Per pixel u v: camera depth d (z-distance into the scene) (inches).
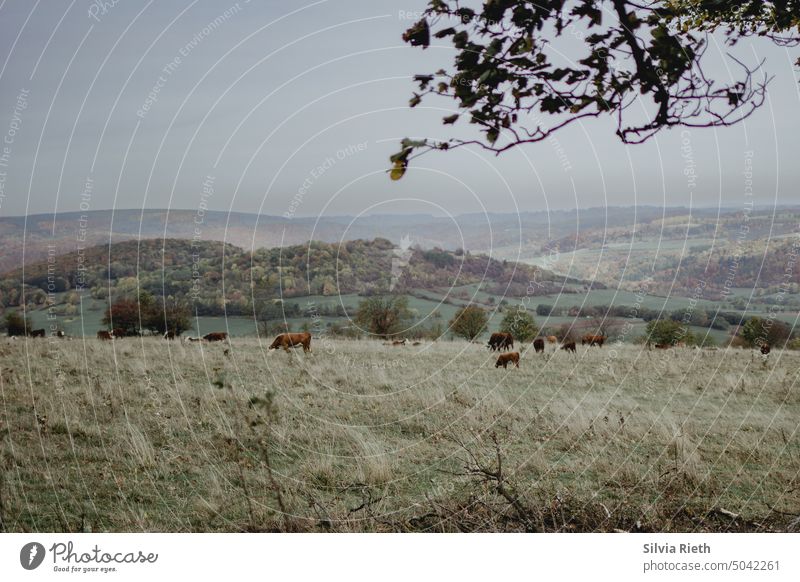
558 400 434.0
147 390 381.4
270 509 218.7
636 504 227.1
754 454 293.4
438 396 426.3
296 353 636.1
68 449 271.6
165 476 247.9
